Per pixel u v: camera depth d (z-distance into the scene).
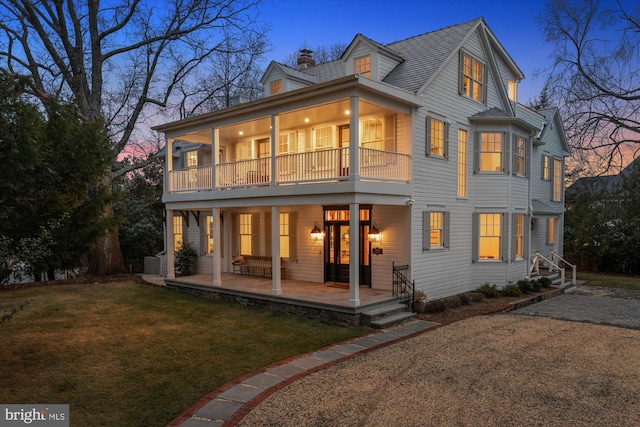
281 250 14.82
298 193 10.82
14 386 6.04
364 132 12.55
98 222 7.93
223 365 7.00
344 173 11.92
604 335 8.91
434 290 12.34
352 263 9.76
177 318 10.30
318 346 8.13
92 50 17.20
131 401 5.63
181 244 18.83
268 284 13.12
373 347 8.00
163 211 19.47
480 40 14.46
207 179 13.81
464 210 13.67
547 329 9.41
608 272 20.67
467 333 9.04
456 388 6.03
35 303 11.97
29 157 5.62
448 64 12.92
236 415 5.18
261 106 11.72
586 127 17.11
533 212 15.62
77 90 16.83
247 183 12.59
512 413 5.25
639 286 16.42
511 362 7.15
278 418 5.11
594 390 5.97
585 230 20.78
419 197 11.79
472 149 14.01
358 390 5.95
